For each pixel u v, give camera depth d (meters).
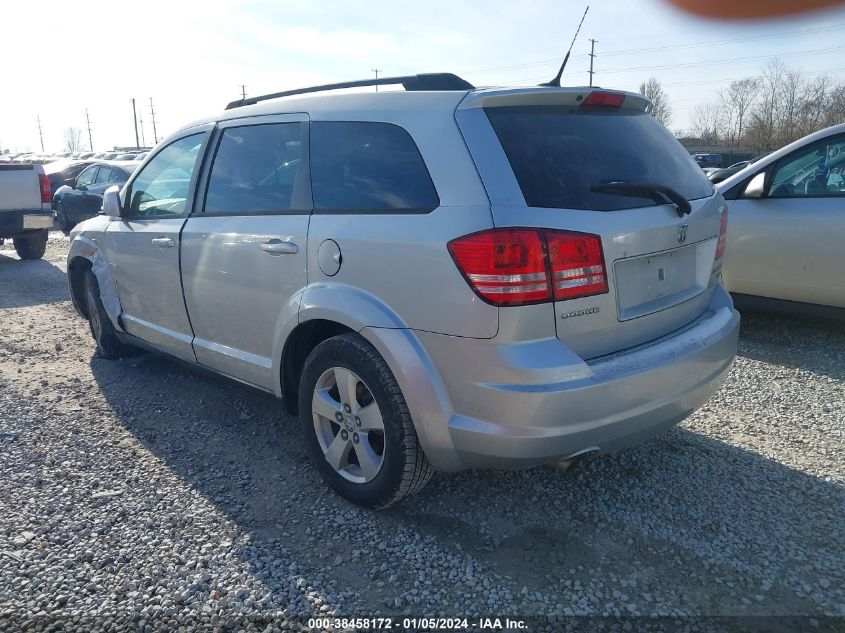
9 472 3.52
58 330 6.40
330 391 3.27
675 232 2.98
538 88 2.88
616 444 2.76
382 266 2.86
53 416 4.27
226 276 3.70
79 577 2.70
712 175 8.35
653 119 3.42
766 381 4.75
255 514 3.15
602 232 2.66
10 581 2.67
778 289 5.55
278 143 3.55
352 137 3.16
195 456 3.74
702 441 3.86
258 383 3.74
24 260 11.07
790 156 5.47
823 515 3.11
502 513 3.15
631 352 2.82
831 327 5.84
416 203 2.84
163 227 4.23
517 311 2.52
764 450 3.75
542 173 2.70
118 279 4.82
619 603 2.55
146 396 4.62
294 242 3.26
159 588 2.64
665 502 3.22
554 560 2.80
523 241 2.51
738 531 2.99
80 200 14.11
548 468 3.55
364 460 3.10
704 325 3.20
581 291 2.61
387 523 3.08
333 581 2.68
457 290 2.61
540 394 2.51
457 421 2.70
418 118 2.92
